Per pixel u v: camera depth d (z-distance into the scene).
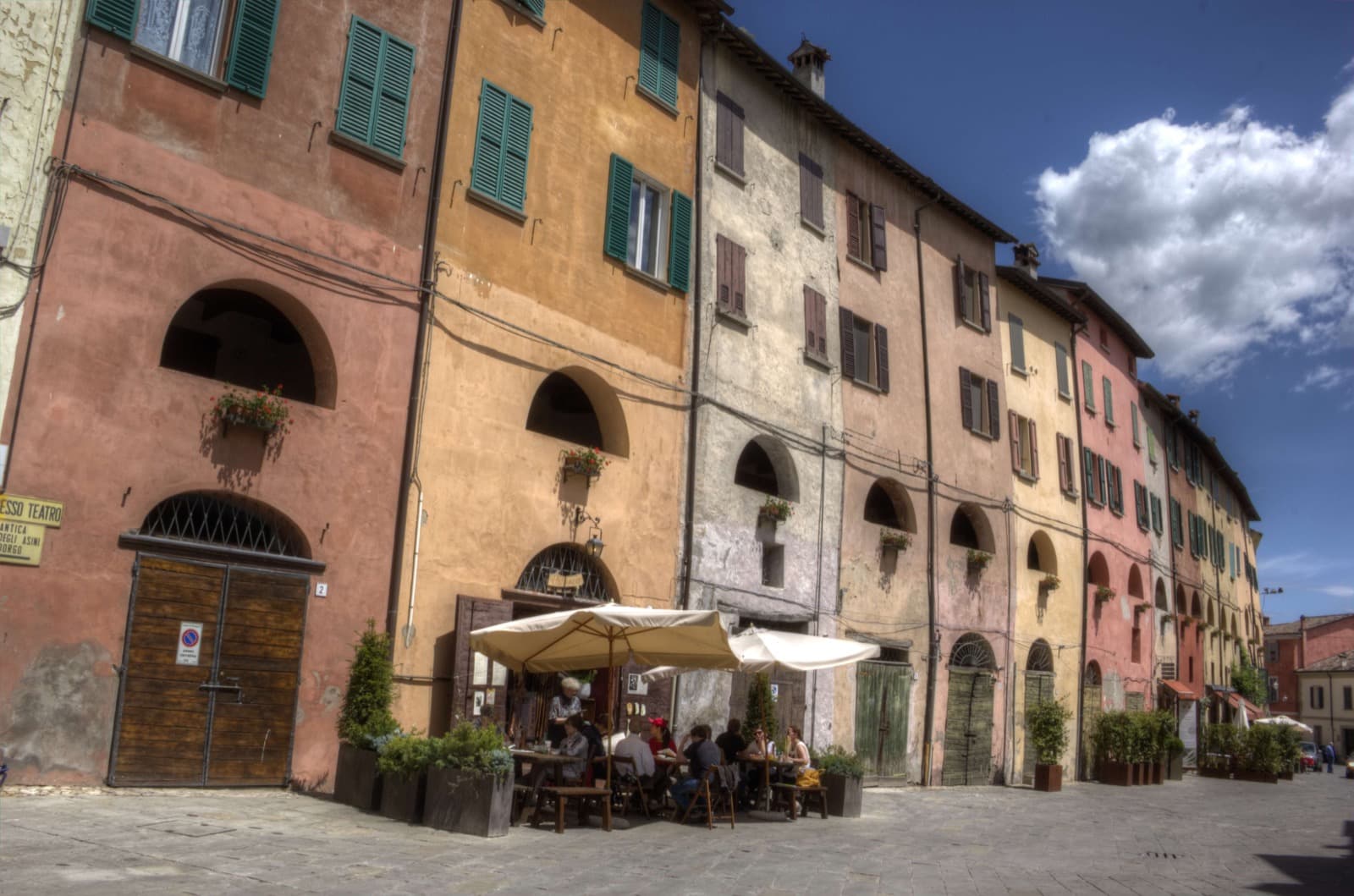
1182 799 24.97
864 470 22.38
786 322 20.84
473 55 15.38
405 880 8.09
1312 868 12.99
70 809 9.71
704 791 13.26
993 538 26.53
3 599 10.40
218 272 12.19
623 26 18.09
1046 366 31.16
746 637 14.20
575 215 16.64
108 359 11.23
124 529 11.24
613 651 13.46
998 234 28.34
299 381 17.31
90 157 11.29
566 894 8.12
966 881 10.40
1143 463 38.94
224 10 12.79
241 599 12.14
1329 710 80.56
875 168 24.59
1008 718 26.39
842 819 15.30
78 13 11.35
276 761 12.27
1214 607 48.34
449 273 14.56
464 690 13.79
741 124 20.45
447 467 14.24
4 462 10.44
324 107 13.43
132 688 11.21
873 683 21.78
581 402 20.03
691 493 17.94
